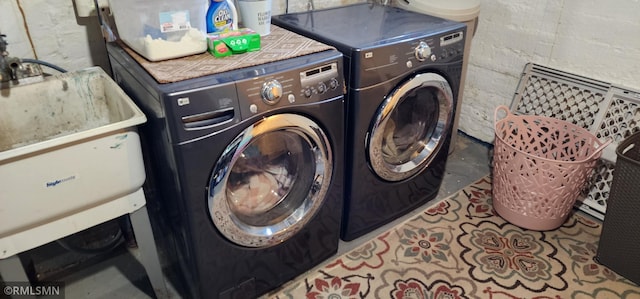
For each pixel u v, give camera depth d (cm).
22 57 157
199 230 139
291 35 171
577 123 220
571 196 192
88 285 175
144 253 150
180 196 133
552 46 224
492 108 264
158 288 161
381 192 195
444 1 224
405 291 172
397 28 183
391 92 170
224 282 156
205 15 146
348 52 157
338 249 194
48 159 112
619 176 164
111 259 188
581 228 206
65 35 163
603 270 182
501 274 180
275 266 167
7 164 106
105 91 156
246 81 127
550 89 228
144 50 139
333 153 161
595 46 207
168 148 128
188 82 124
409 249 193
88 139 117
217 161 131
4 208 111
